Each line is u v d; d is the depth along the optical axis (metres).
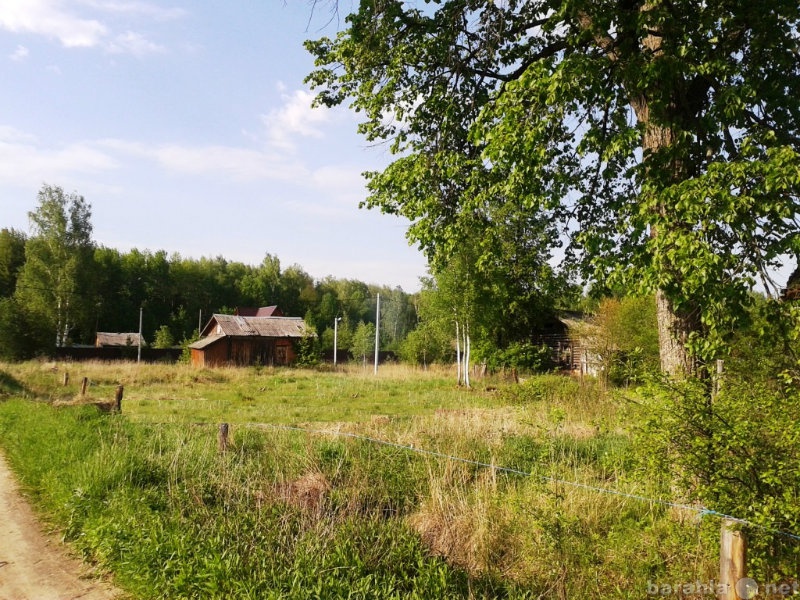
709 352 7.09
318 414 17.94
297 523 6.44
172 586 4.84
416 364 49.97
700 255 6.68
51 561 5.94
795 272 7.31
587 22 8.38
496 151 8.05
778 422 4.25
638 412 5.05
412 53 10.38
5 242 67.00
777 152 6.65
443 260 11.30
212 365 46.41
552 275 11.22
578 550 5.11
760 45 7.82
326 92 11.85
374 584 4.81
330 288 121.75
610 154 7.80
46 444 10.06
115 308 76.06
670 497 5.60
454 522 6.77
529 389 18.95
